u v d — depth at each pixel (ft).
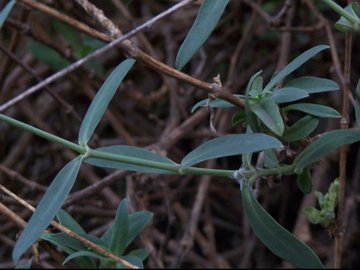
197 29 1.58
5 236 2.66
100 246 1.78
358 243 2.88
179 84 2.88
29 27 2.41
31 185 2.41
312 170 2.63
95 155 1.58
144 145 2.93
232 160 3.08
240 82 2.74
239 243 3.26
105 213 2.46
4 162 2.98
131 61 1.65
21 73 2.76
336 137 1.61
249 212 1.59
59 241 1.77
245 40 2.73
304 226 2.55
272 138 1.49
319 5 2.77
